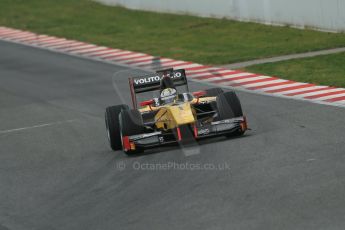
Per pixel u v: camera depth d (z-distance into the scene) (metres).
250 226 32.41
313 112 57.31
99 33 123.00
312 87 69.94
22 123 68.25
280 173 39.94
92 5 150.50
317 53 89.62
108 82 84.12
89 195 41.38
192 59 93.94
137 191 40.56
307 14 105.19
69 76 90.88
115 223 35.69
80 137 58.81
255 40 103.62
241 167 42.16
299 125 52.53
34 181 46.50
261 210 34.31
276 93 68.69
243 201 36.00
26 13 149.00
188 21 123.88
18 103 78.50
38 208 40.34
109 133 50.72
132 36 117.56
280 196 35.97
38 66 100.31
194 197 37.78
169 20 127.25
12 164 52.38
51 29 130.88
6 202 42.44
